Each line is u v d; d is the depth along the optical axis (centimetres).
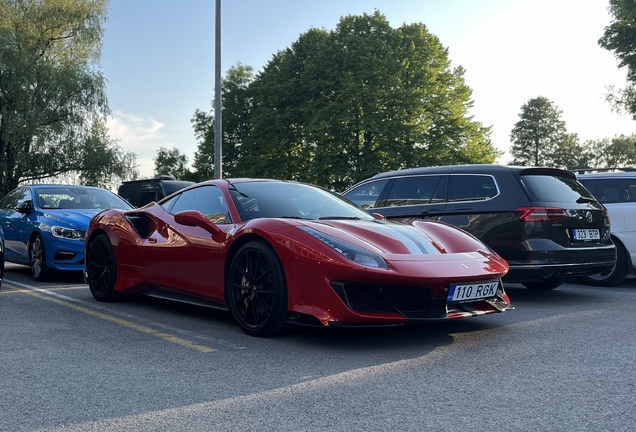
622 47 2550
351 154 3472
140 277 528
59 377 308
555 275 564
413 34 3791
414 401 265
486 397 270
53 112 3084
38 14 3133
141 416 247
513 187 580
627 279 829
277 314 391
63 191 862
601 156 8831
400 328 440
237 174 4384
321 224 407
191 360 344
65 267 745
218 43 1672
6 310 529
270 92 3859
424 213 637
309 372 317
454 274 373
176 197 533
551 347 374
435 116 3706
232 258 435
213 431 229
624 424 233
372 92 3328
